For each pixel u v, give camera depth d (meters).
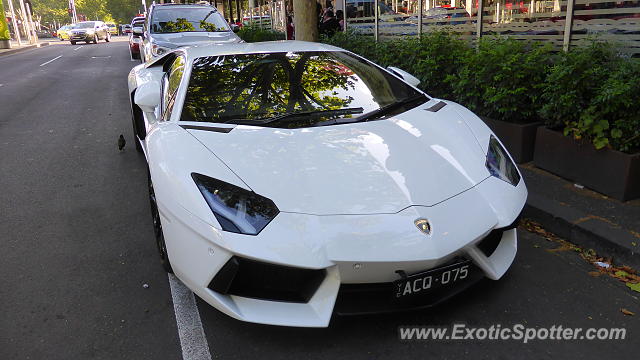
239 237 2.10
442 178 2.44
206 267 2.20
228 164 2.39
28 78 13.48
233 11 23.02
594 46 4.14
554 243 3.24
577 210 3.41
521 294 2.66
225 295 2.22
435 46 5.78
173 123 2.88
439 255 2.13
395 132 2.76
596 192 3.74
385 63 7.04
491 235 2.45
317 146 2.55
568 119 3.95
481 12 6.10
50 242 3.45
